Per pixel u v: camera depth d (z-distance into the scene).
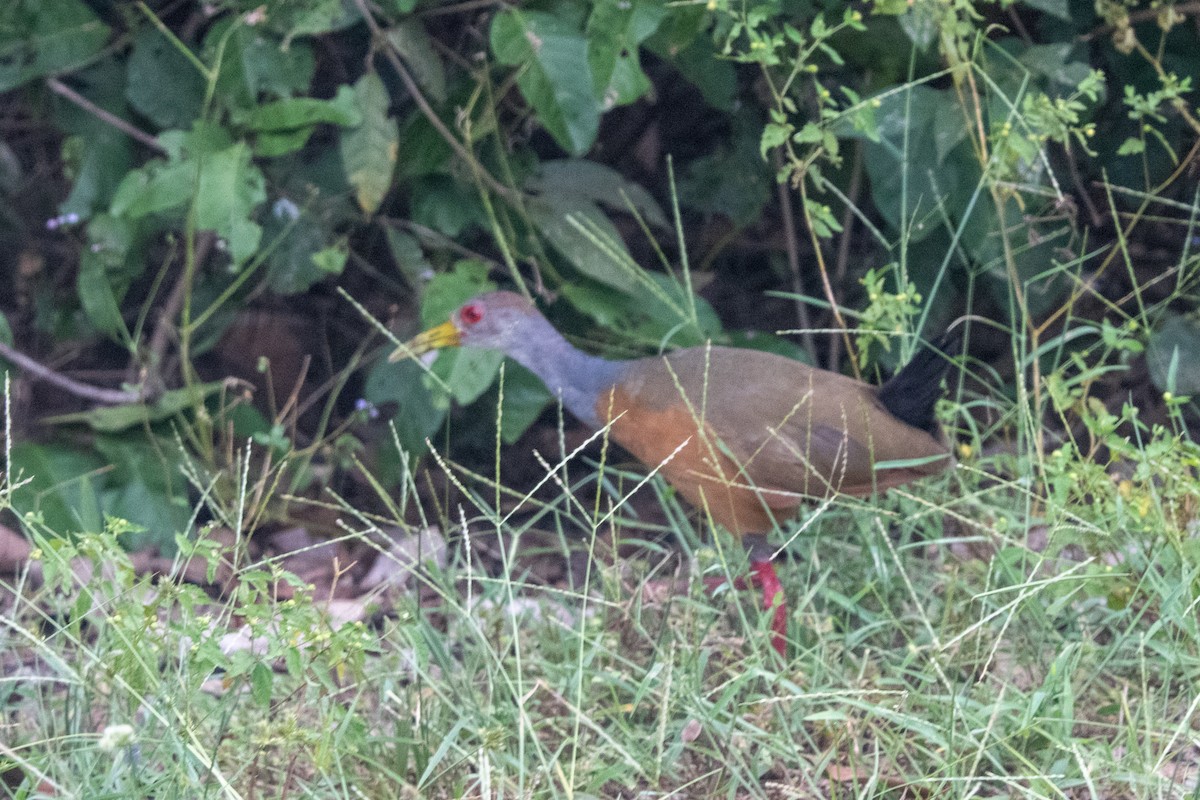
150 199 10.12
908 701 7.49
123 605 6.61
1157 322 11.79
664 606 8.53
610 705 7.93
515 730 7.25
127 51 11.44
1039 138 9.13
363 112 10.47
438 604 9.84
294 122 10.31
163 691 6.64
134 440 10.80
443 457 12.22
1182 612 7.51
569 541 11.23
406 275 11.41
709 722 7.12
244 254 10.03
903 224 9.76
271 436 9.74
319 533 11.25
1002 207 9.40
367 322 13.02
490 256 12.66
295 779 7.08
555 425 13.03
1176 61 11.32
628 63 9.71
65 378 12.04
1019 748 7.23
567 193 11.21
